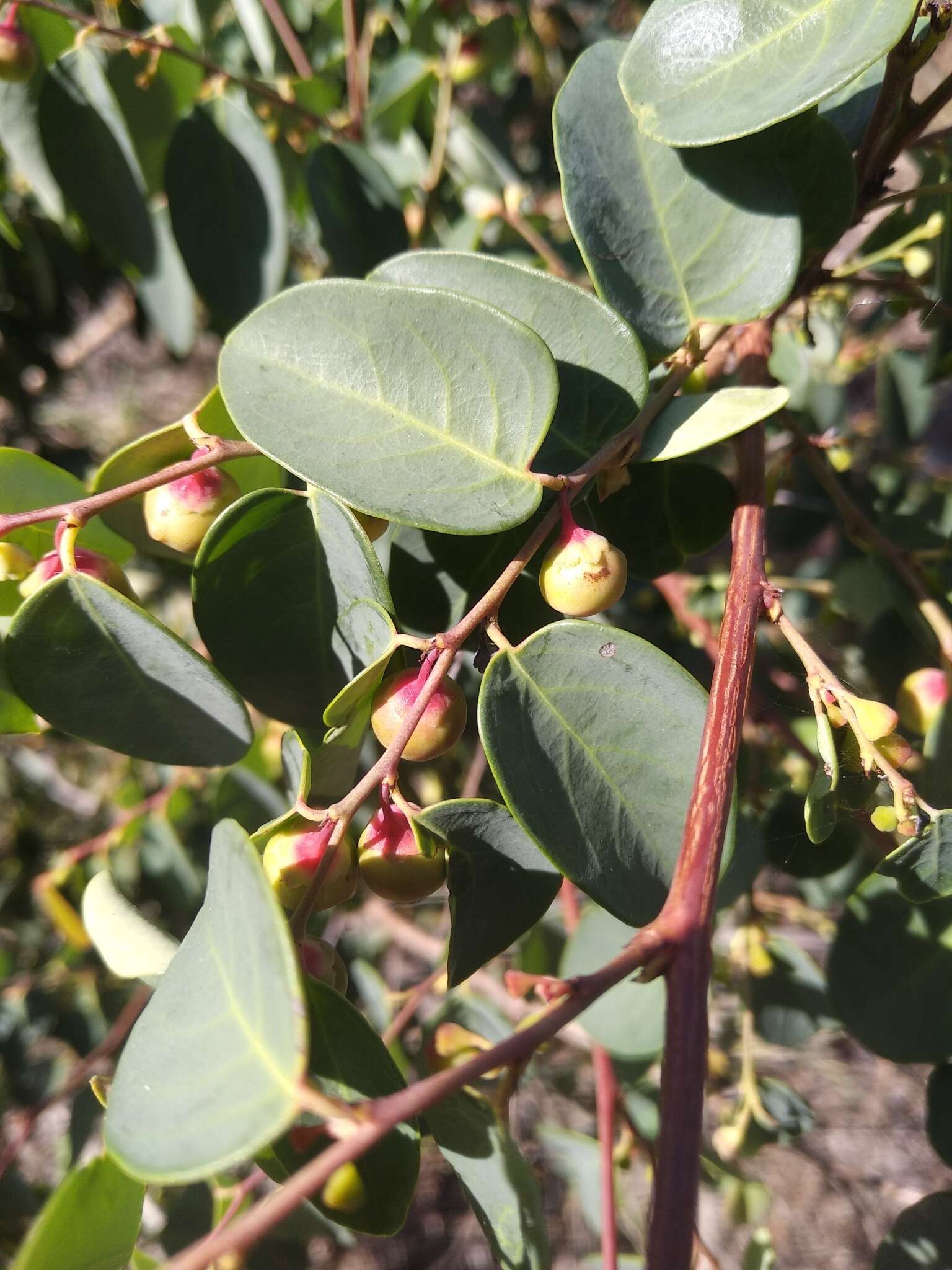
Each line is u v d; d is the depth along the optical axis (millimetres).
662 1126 48
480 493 71
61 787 292
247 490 91
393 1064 61
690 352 83
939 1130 95
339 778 81
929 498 168
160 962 84
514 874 73
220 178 123
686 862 56
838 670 150
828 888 142
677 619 165
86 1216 63
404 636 70
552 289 78
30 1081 178
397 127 158
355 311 73
